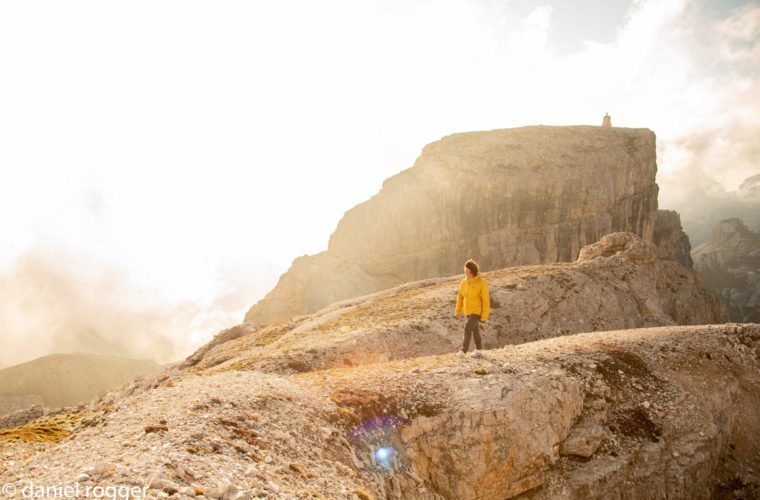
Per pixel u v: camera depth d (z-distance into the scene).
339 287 137.12
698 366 21.78
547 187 140.75
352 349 30.47
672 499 16.77
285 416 12.11
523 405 15.45
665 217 182.25
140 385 41.28
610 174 144.62
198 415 10.53
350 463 11.78
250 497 7.29
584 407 17.89
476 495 13.65
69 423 18.31
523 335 39.12
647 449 17.14
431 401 14.86
